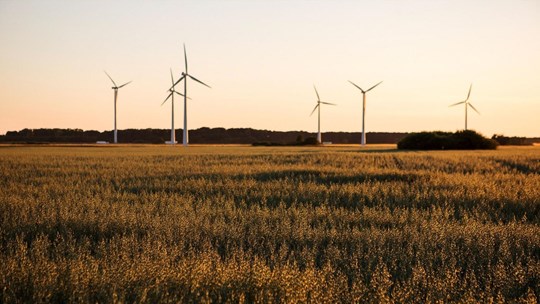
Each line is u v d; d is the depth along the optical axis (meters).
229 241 11.07
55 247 10.08
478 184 23.34
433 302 7.43
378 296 7.43
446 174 28.14
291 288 7.20
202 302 6.73
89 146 105.12
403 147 85.75
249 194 20.23
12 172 29.12
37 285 7.48
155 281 7.67
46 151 67.19
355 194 20.22
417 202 18.45
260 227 12.55
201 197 19.48
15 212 14.14
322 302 7.08
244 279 7.80
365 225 13.83
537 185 23.39
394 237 11.53
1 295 7.26
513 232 12.13
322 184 23.14
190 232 11.73
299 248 10.68
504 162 41.53
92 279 7.74
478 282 8.57
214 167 33.66
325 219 14.09
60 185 22.27
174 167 34.06
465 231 12.09
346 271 9.05
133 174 28.80
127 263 8.55
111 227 12.61
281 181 24.41
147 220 13.07
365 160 42.28
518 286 8.45
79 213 14.23
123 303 6.84
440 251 10.50
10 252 9.56
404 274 8.85
